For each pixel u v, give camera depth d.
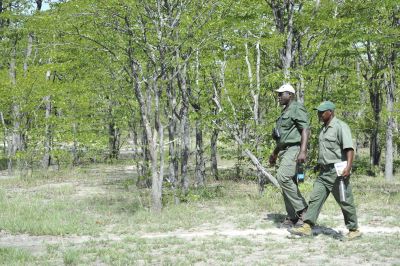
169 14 9.87
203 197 11.46
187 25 9.92
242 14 11.51
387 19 16.45
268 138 11.56
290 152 7.00
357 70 19.53
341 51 14.72
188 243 6.57
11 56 20.73
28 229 7.86
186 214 8.99
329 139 6.32
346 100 15.98
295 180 7.12
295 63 13.88
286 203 7.34
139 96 9.68
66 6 9.65
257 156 11.38
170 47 9.87
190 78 12.07
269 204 9.59
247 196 11.30
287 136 7.02
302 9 13.41
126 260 5.69
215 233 7.20
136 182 14.59
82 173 19.62
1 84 17.44
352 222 6.40
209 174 19.94
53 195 12.80
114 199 11.63
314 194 6.52
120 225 8.14
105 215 9.25
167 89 11.13
